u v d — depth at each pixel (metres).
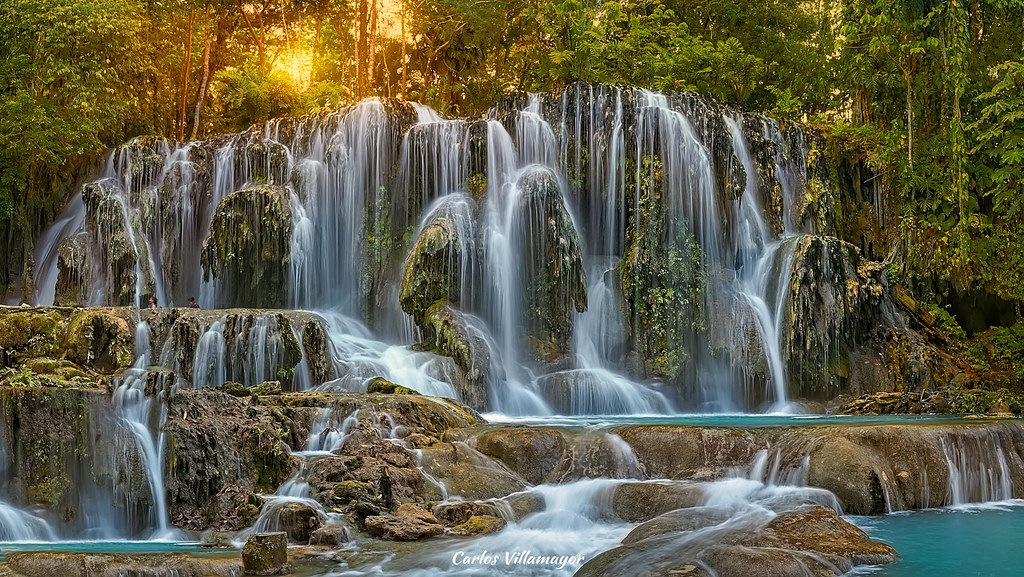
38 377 13.77
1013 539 10.91
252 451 13.03
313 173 26.69
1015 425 14.74
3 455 11.66
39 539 11.57
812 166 28.48
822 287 24.61
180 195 27.50
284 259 25.28
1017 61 27.94
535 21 34.56
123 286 25.53
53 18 28.42
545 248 23.92
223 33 38.44
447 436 14.84
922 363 24.52
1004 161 25.69
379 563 9.83
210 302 26.06
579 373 22.56
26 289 28.17
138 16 32.31
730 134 26.28
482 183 25.31
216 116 38.00
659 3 34.94
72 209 29.06
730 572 8.66
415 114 27.23
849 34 30.00
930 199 28.19
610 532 11.62
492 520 11.76
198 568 9.17
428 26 37.25
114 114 29.88
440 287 23.08
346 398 15.09
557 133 25.75
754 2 37.34
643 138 25.42
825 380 24.06
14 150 27.52
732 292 25.11
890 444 13.39
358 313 25.70
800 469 13.04
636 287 24.31
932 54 28.41
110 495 12.10
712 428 14.09
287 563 9.56
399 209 26.09
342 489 11.97
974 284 27.56
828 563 9.16
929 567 9.52
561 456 14.11
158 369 13.34
